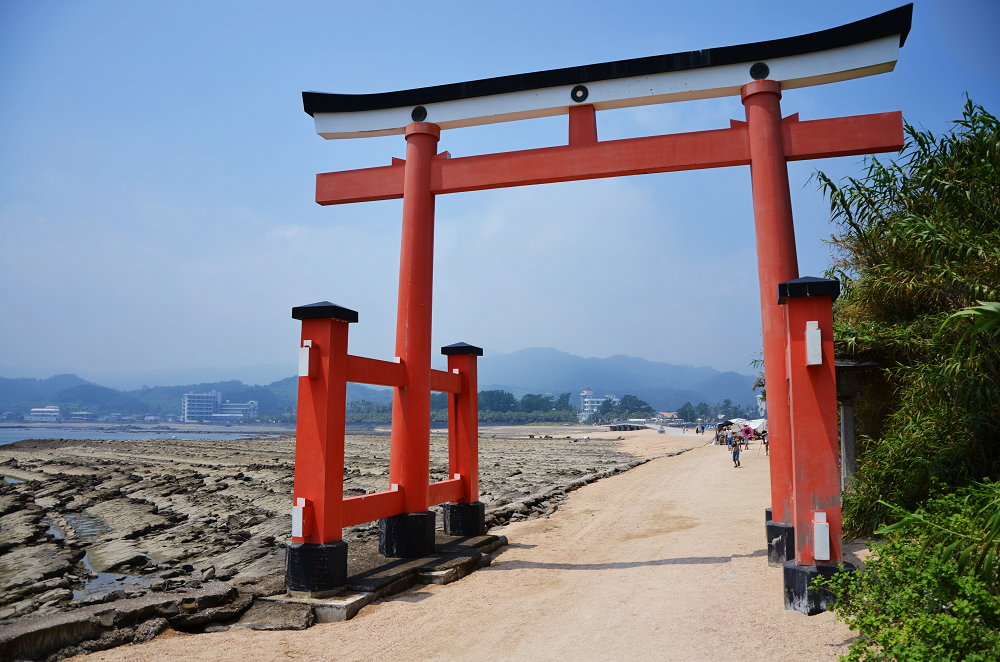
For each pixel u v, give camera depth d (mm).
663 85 9234
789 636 5414
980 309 3938
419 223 9852
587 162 9344
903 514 5418
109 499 20516
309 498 7512
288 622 6609
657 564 8938
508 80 9695
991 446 7773
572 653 5559
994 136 8336
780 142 8766
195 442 67562
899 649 3904
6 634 5328
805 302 6477
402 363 9562
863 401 10125
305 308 7676
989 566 4438
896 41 8492
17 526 15711
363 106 10297
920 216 8859
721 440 48656
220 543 13547
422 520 9227
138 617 6316
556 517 14633
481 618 6770
